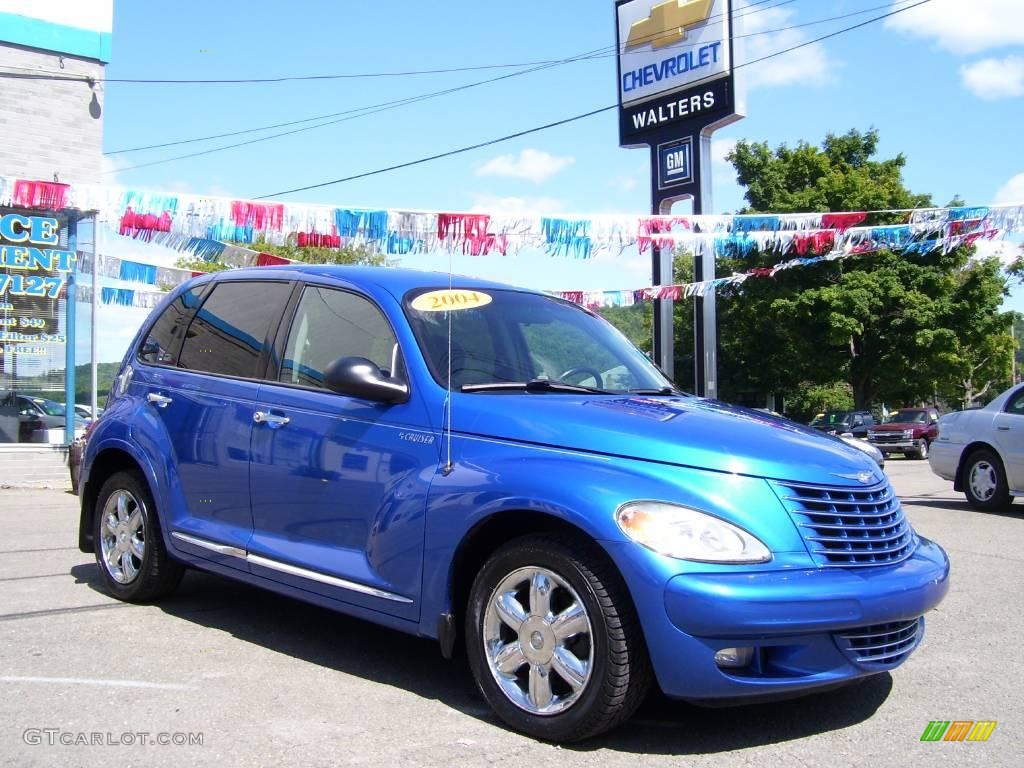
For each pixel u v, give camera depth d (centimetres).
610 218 1074
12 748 340
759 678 336
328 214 972
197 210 938
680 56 2188
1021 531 916
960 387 5275
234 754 338
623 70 2312
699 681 328
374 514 418
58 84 1559
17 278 1494
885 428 2808
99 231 1422
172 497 526
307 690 412
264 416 478
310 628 517
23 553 736
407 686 421
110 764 327
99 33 1595
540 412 391
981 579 675
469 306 474
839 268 3544
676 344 4478
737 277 1402
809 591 335
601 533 338
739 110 2078
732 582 328
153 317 597
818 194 3572
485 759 338
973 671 456
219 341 536
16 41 1516
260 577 471
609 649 337
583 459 365
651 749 352
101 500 582
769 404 4319
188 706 388
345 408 446
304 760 333
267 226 959
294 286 510
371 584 414
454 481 389
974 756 350
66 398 1529
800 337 3622
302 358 484
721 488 347
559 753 346
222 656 461
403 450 416
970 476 1098
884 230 1128
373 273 490
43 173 1544
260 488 475
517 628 367
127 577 562
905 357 3619
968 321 3547
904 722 385
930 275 3497
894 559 377
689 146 2184
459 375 429
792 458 367
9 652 460
